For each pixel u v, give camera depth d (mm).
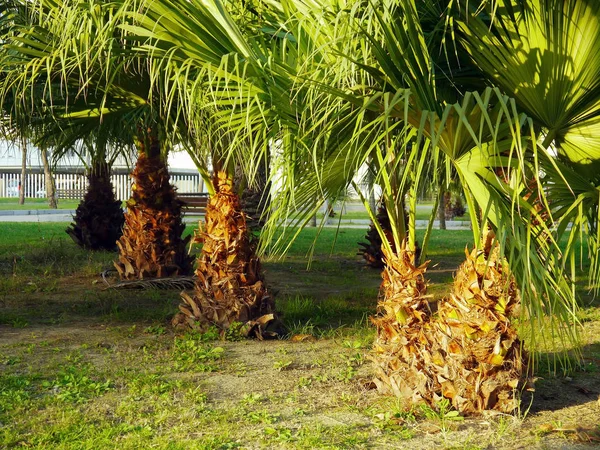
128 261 10383
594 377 6012
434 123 3629
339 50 4188
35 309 8820
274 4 4762
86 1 4770
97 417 4820
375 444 4379
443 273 12797
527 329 7008
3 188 45656
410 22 3834
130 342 7070
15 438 4344
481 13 4199
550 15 3854
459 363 4859
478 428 4645
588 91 4035
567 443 4410
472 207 4457
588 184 4195
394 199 5121
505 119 3982
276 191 4379
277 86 4270
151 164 10359
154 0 4328
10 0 6625
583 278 11328
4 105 7043
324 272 12805
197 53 4523
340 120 4156
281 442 4371
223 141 6512
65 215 29734
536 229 4125
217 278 7359
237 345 7016
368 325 8031
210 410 5016
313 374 5945
